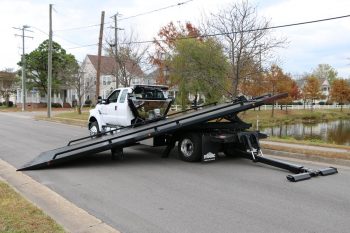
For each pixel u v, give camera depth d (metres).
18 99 65.56
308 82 69.88
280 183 8.21
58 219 5.75
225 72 20.81
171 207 6.48
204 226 5.56
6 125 24.53
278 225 5.60
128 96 13.37
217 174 9.15
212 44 24.52
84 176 8.95
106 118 14.79
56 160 9.81
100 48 30.84
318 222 5.73
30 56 61.28
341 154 11.03
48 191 7.44
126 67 37.03
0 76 66.38
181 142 10.98
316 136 32.50
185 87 32.69
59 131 20.45
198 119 10.22
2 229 4.91
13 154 12.27
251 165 10.29
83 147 10.17
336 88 75.12
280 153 12.41
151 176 8.95
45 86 62.28
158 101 13.47
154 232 5.36
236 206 6.53
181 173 9.27
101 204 6.70
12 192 6.79
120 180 8.53
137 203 6.73
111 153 11.56
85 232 5.18
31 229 4.92
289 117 52.53
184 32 36.31
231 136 10.23
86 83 59.19
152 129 10.45
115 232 5.18
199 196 7.18
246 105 10.59
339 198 7.04
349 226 5.56
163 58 38.62
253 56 19.08
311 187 7.85
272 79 33.94
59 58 61.78
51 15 35.41
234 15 25.30
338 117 62.75
